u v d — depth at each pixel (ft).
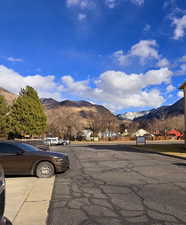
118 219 17.03
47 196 23.02
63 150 88.07
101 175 33.68
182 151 71.36
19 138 148.15
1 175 12.98
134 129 289.33
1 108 142.82
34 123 145.59
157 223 16.25
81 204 20.51
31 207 19.79
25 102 144.56
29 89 154.30
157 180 29.81
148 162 47.80
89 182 29.17
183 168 39.52
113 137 231.50
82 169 39.32
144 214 17.95
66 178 31.83
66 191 24.91
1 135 144.56
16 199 22.06
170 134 245.45
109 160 51.85
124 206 19.84
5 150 33.37
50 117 292.81
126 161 49.73
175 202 20.77
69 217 17.52
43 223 16.48
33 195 23.40
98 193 24.03
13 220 17.04
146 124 306.76
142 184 27.68
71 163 47.19
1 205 12.43
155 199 21.70
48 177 32.58
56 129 239.91
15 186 27.37
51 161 32.91
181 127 291.58
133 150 84.69
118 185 27.35
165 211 18.54
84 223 16.40
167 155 62.28
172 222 16.40
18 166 32.76
